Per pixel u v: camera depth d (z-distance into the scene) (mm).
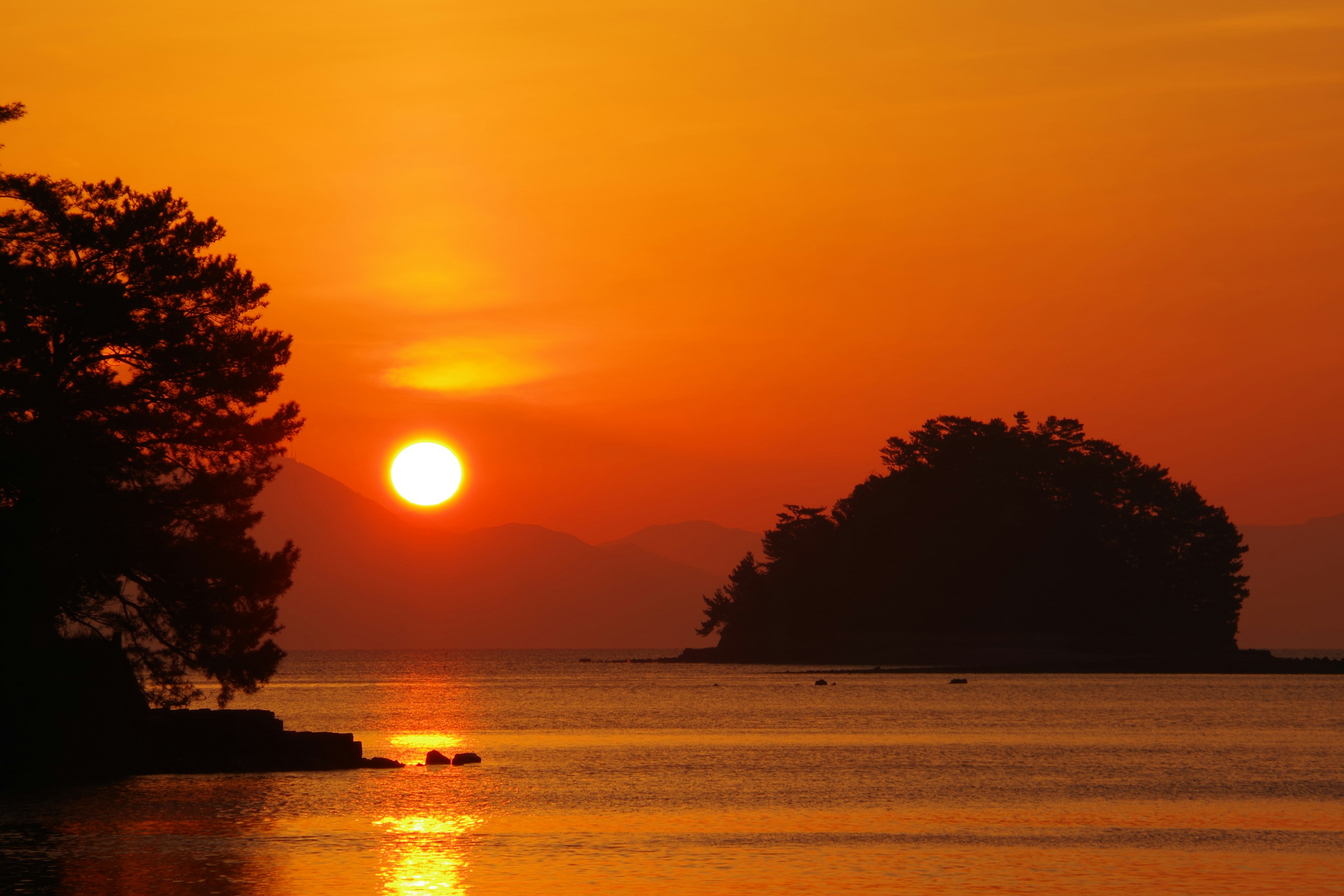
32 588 125312
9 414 125188
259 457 146875
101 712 136250
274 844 88562
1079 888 74000
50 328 132375
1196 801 113875
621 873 78625
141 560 134500
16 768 127875
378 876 76875
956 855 85500
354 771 144875
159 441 139125
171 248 140250
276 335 146250
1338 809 107750
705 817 104625
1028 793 121250
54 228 134250
